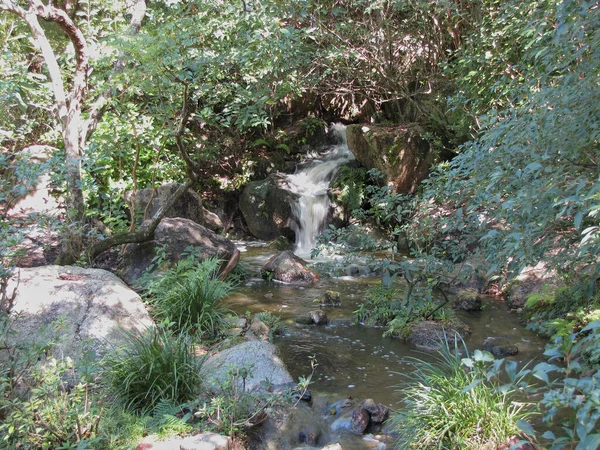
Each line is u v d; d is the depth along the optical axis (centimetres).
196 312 629
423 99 1180
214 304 659
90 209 981
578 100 341
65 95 802
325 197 1207
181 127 727
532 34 547
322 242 720
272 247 1160
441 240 723
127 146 870
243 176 1298
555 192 321
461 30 991
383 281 637
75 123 752
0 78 869
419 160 1102
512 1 685
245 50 728
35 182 617
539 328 618
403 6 965
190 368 459
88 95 877
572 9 346
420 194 1024
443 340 612
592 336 268
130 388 442
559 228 367
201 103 1009
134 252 810
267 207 1225
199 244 834
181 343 486
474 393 384
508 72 756
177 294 644
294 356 579
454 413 383
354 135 1169
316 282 879
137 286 744
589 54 367
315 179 1288
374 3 914
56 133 1042
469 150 558
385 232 1162
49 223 661
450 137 1111
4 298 445
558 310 621
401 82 1161
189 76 677
